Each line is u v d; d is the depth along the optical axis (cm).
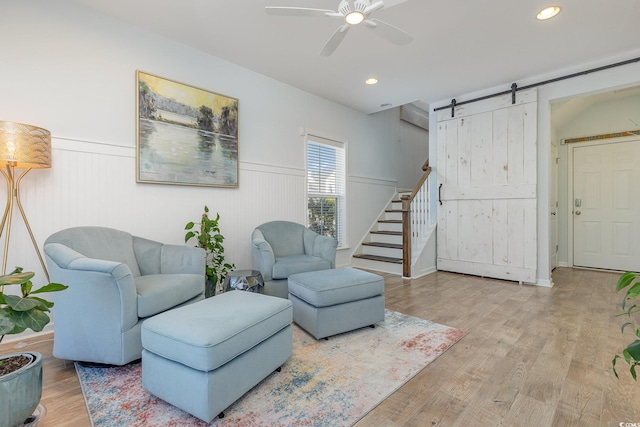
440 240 464
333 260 315
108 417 142
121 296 174
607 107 461
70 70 238
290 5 240
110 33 257
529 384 167
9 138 186
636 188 442
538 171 380
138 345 182
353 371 182
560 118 466
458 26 265
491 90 411
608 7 239
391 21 258
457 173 444
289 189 400
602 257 470
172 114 292
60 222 234
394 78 376
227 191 338
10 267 215
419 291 353
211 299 188
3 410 120
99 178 252
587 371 179
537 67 348
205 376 134
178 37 288
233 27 272
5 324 116
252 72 359
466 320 263
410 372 180
